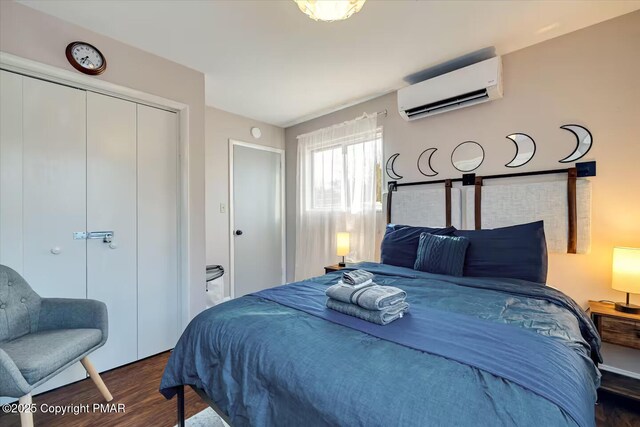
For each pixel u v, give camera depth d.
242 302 1.49
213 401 1.19
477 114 2.49
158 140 2.40
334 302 1.35
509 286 1.66
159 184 2.41
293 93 3.08
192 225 2.55
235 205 3.72
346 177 3.44
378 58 2.38
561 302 1.46
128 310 2.24
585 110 2.01
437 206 2.66
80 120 2.02
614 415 1.60
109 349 2.14
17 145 1.78
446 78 2.44
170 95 2.41
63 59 1.89
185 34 2.06
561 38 2.10
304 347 0.99
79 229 2.01
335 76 2.69
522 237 1.94
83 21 1.90
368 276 1.54
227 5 1.77
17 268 1.78
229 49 2.25
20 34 1.73
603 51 1.95
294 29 2.01
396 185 3.00
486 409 0.67
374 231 3.15
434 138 2.74
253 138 3.90
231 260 3.67
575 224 2.01
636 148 1.85
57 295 1.92
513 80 2.30
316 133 3.79
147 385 1.94
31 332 1.67
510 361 0.86
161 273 2.42
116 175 2.18
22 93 1.80
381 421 0.69
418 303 1.44
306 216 3.93
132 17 1.87
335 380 0.83
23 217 1.80
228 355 1.14
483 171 2.46
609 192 1.93
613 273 1.79
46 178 1.88
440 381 0.77
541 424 0.63
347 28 1.99
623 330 1.66
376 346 0.98
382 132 3.14
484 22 1.94
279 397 0.92
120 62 2.13
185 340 1.36
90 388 1.90
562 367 0.84
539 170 2.19
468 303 1.42
